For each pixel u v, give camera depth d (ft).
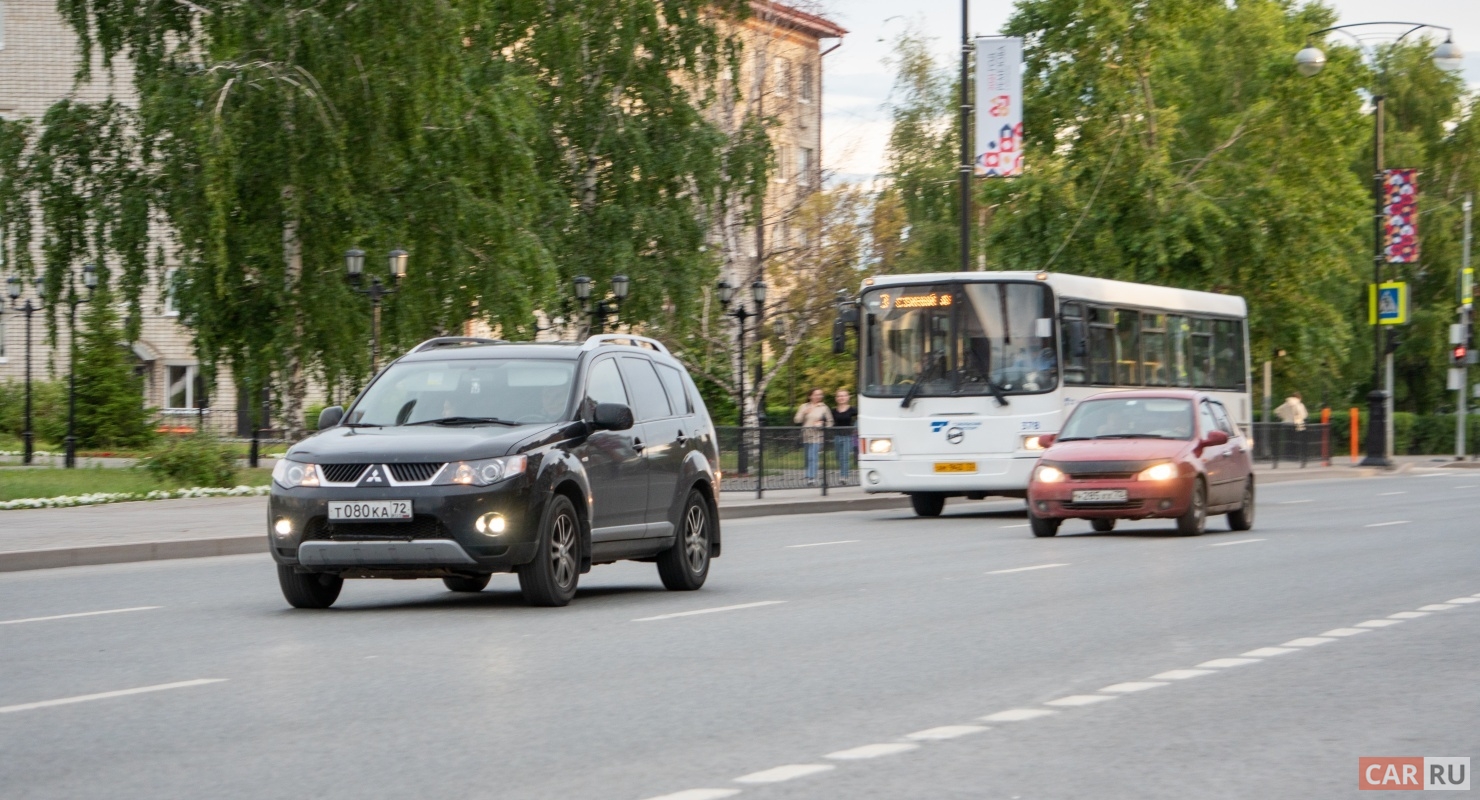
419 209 213.05
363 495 77.41
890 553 120.57
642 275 260.83
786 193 317.42
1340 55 301.84
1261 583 93.97
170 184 201.26
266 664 61.41
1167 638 69.26
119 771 41.57
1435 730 47.67
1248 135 313.32
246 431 318.65
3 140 210.38
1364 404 476.95
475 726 48.11
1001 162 208.13
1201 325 205.16
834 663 61.67
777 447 197.98
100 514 147.43
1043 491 136.26
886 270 319.06
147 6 210.18
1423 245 444.14
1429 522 153.48
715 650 65.36
